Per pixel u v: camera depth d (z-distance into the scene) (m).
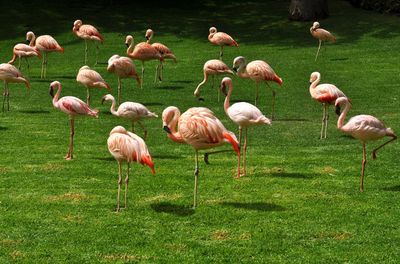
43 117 18.52
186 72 25.67
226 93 13.39
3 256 9.05
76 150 14.89
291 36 31.72
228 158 14.34
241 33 32.88
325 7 34.34
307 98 21.11
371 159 14.14
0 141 15.64
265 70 18.16
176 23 35.00
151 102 20.70
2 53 30.19
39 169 13.27
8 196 11.58
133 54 22.88
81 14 36.56
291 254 9.16
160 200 11.44
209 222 10.37
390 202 11.32
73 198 11.50
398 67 25.09
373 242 9.59
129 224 10.25
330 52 28.06
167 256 9.09
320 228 10.12
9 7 37.31
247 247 9.41
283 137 16.36
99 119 18.30
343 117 11.96
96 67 27.17
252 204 11.22
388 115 18.44
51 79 24.75
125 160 10.59
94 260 8.95
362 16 34.28
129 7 38.09
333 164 13.77
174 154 14.68
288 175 12.98
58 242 9.56
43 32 33.47
